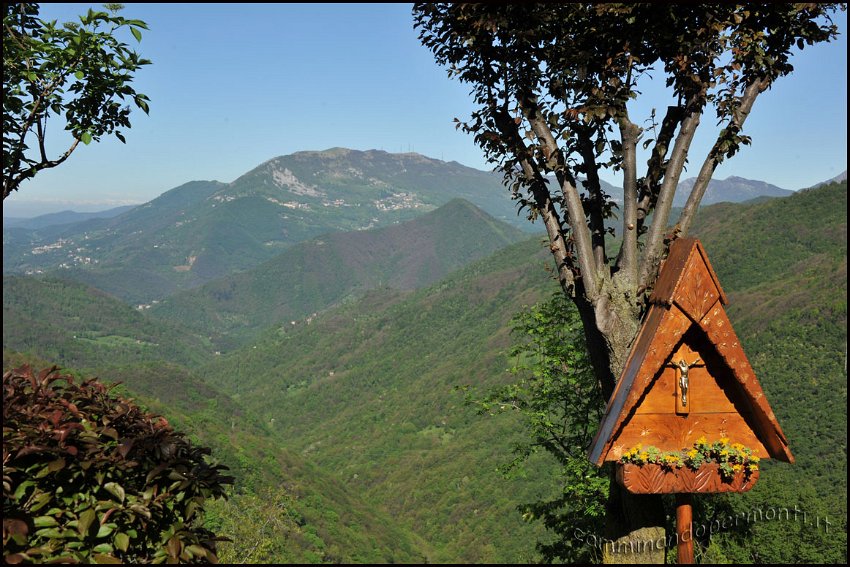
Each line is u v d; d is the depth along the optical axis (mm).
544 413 13047
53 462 2652
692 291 3059
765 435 3133
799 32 4316
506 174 4578
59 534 2584
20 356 49438
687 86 4137
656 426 3170
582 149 4340
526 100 4273
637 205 4254
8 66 4316
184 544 2867
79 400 3283
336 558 80312
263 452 102688
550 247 4340
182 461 3006
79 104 4691
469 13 4191
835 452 57562
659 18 4066
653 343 3080
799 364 82125
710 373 3188
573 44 4215
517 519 89062
